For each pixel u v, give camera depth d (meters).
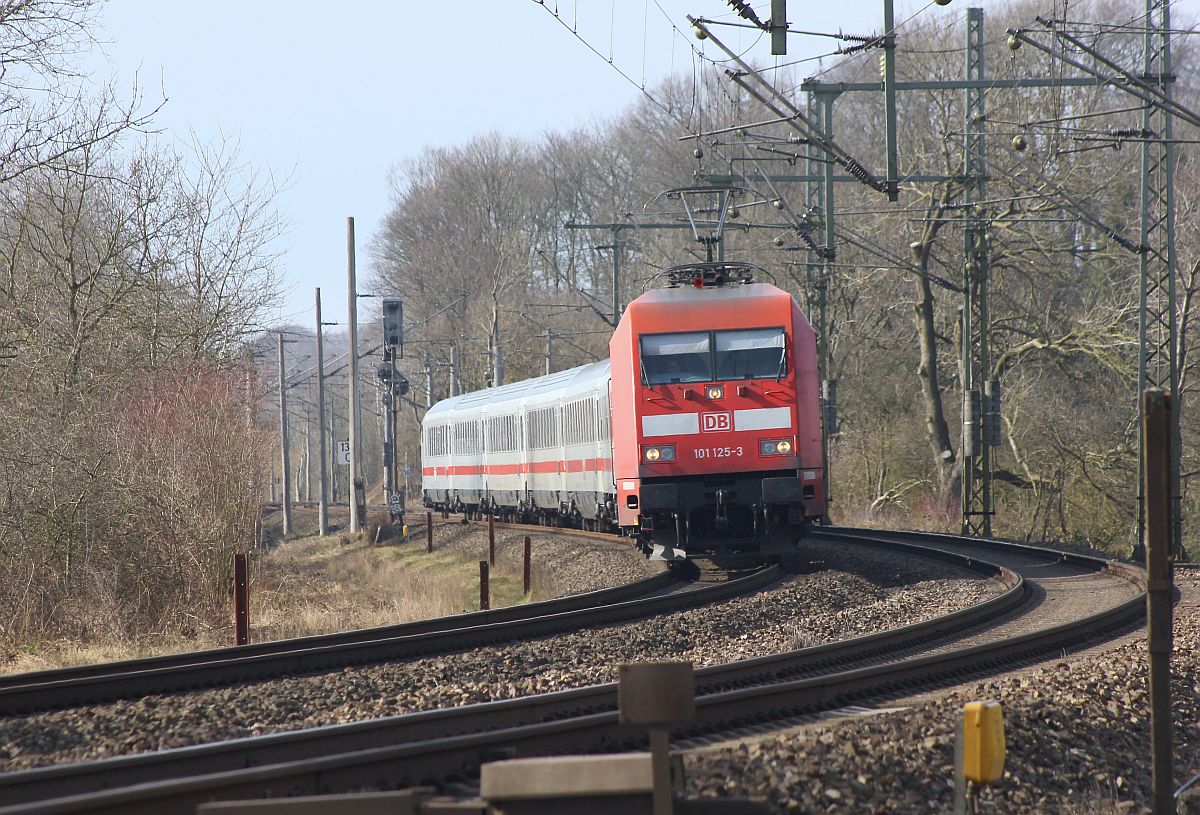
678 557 80.56
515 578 96.62
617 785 20.66
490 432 146.38
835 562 89.25
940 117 155.38
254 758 29.48
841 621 61.50
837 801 26.58
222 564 81.88
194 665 44.75
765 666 43.84
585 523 117.94
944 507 159.00
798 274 168.50
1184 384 146.00
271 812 20.95
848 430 178.88
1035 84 98.88
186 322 100.56
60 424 82.75
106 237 95.44
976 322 154.12
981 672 45.00
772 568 80.69
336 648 49.41
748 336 76.81
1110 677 41.56
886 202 171.62
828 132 119.44
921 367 159.75
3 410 81.38
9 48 79.00
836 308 171.50
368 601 85.94
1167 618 27.45
